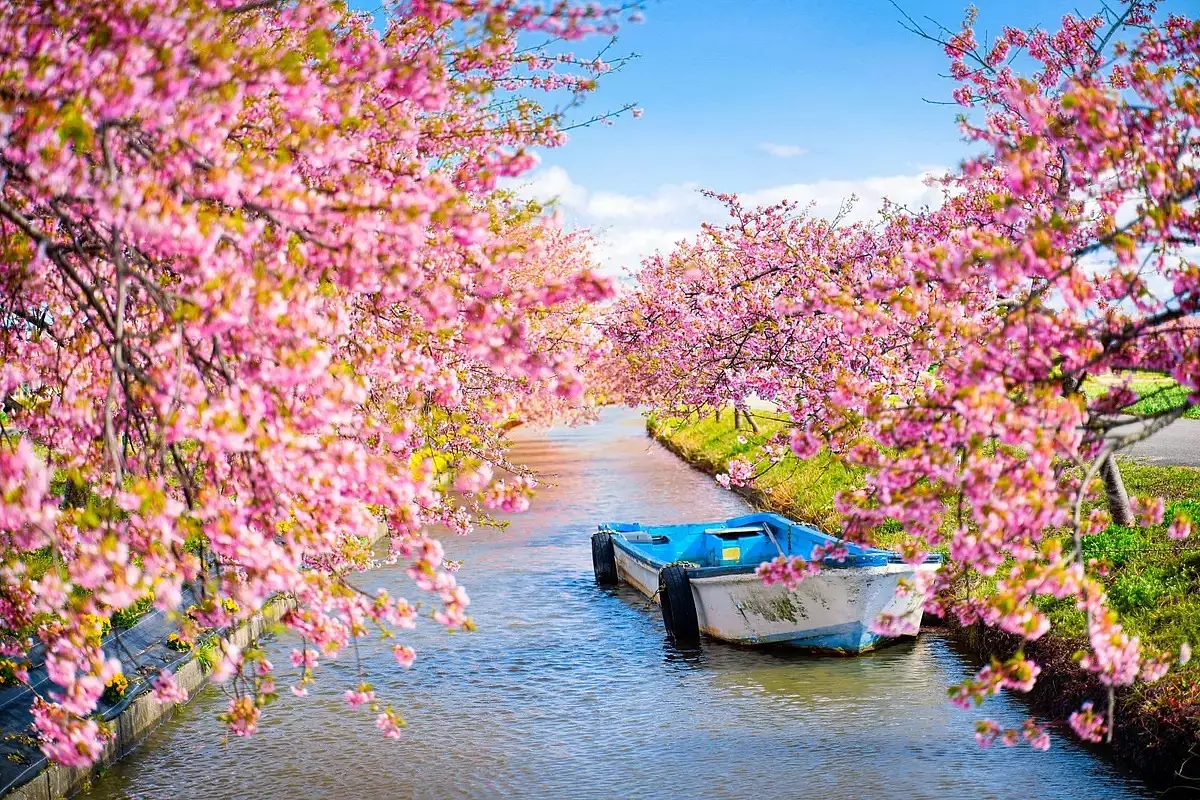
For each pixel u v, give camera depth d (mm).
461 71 7496
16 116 4863
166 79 4703
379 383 8273
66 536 5859
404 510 5898
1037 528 5664
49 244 4938
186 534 5293
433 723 11391
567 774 9953
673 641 14422
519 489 7152
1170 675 9547
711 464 33969
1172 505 14172
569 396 6266
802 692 12062
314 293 5637
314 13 6266
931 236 14516
